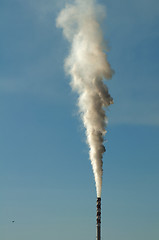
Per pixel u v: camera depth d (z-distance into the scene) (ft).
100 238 350.84
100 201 362.74
